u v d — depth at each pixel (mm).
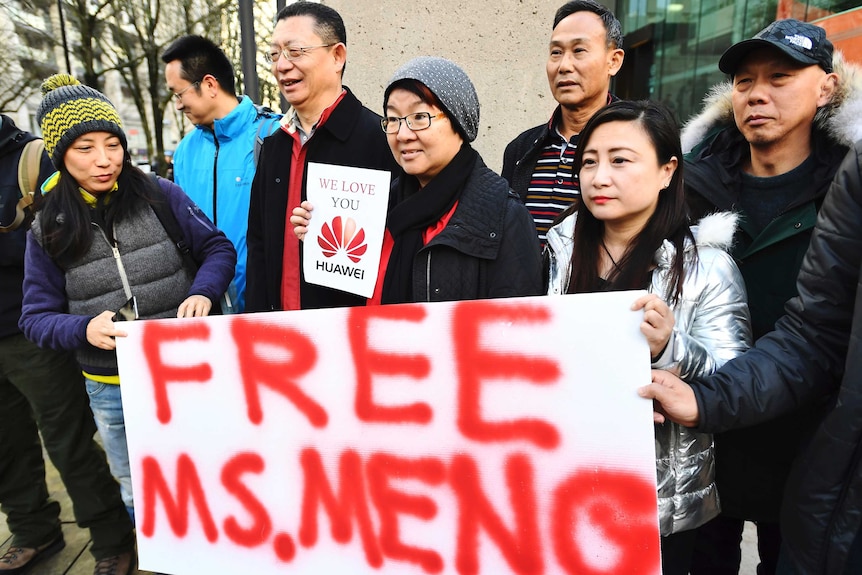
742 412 1080
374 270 1476
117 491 2174
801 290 1141
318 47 1831
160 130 11367
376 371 1314
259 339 1401
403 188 1535
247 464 1444
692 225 1295
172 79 2500
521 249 1383
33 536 2246
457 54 3000
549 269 1448
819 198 1348
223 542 1484
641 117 1185
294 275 1844
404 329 1280
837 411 1038
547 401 1188
